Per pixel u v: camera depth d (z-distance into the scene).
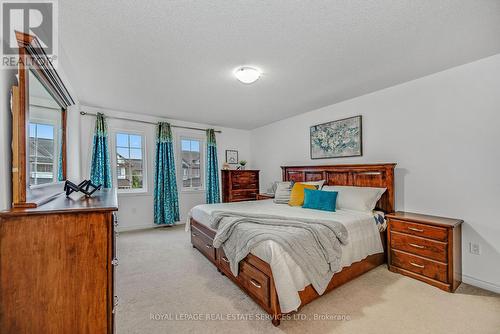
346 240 2.16
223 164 5.41
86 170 3.88
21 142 1.15
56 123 1.99
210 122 5.05
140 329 1.66
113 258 1.30
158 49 2.00
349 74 2.58
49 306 1.10
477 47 2.02
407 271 2.43
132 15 1.55
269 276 1.74
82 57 2.13
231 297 2.08
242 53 2.08
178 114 4.37
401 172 2.88
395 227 2.55
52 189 1.82
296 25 1.68
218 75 2.57
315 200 3.05
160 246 3.47
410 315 1.79
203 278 2.45
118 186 4.26
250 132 5.86
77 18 1.57
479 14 1.56
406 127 2.83
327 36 1.82
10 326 1.05
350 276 2.31
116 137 4.24
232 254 2.19
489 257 2.19
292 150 4.59
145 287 2.26
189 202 5.02
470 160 2.32
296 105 3.78
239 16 1.58
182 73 2.50
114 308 1.28
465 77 2.35
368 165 3.11
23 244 1.07
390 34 1.80
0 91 1.10
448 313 1.82
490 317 1.76
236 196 5.04
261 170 5.49
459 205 2.39
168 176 4.58
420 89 2.69
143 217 4.46
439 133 2.54
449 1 1.44
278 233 1.91
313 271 1.85
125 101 3.54
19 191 1.14
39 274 1.09
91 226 1.17
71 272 1.13
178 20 1.61
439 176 2.55
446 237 2.16
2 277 1.04
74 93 2.91
